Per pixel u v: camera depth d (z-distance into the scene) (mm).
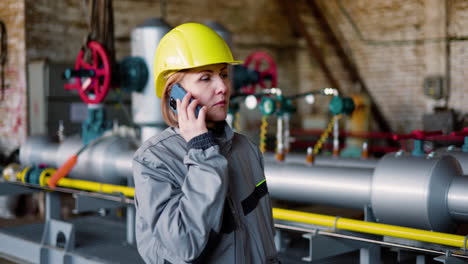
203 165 1163
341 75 9125
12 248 3662
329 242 2420
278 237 3314
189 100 1291
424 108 7918
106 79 3691
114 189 3254
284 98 3791
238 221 1311
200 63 1282
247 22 9383
